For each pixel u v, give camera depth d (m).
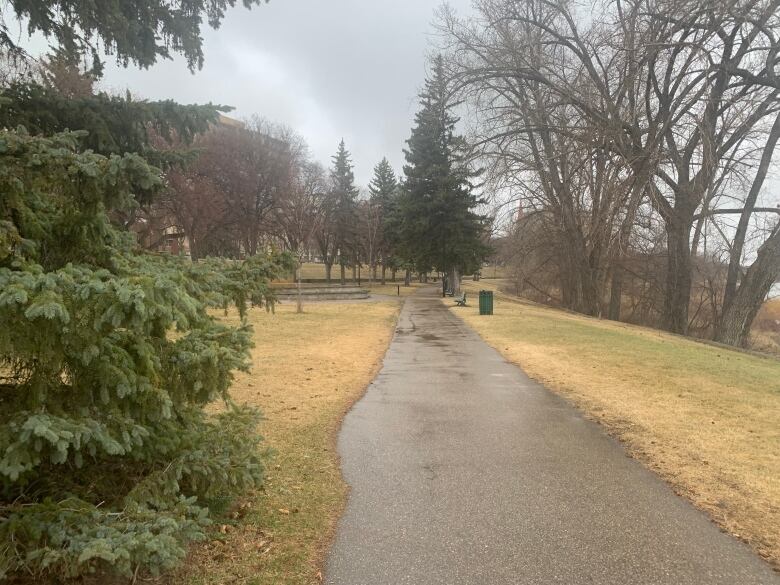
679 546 3.52
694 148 23.30
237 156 44.00
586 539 3.61
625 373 9.77
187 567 3.14
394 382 8.88
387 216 57.78
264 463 4.13
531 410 7.07
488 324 18.86
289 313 21.94
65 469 3.32
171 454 3.40
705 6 18.94
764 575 3.20
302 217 53.22
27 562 2.44
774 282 24.38
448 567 3.25
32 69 5.64
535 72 25.12
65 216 3.24
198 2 5.98
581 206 29.06
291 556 3.34
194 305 3.02
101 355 2.74
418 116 39.56
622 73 22.09
